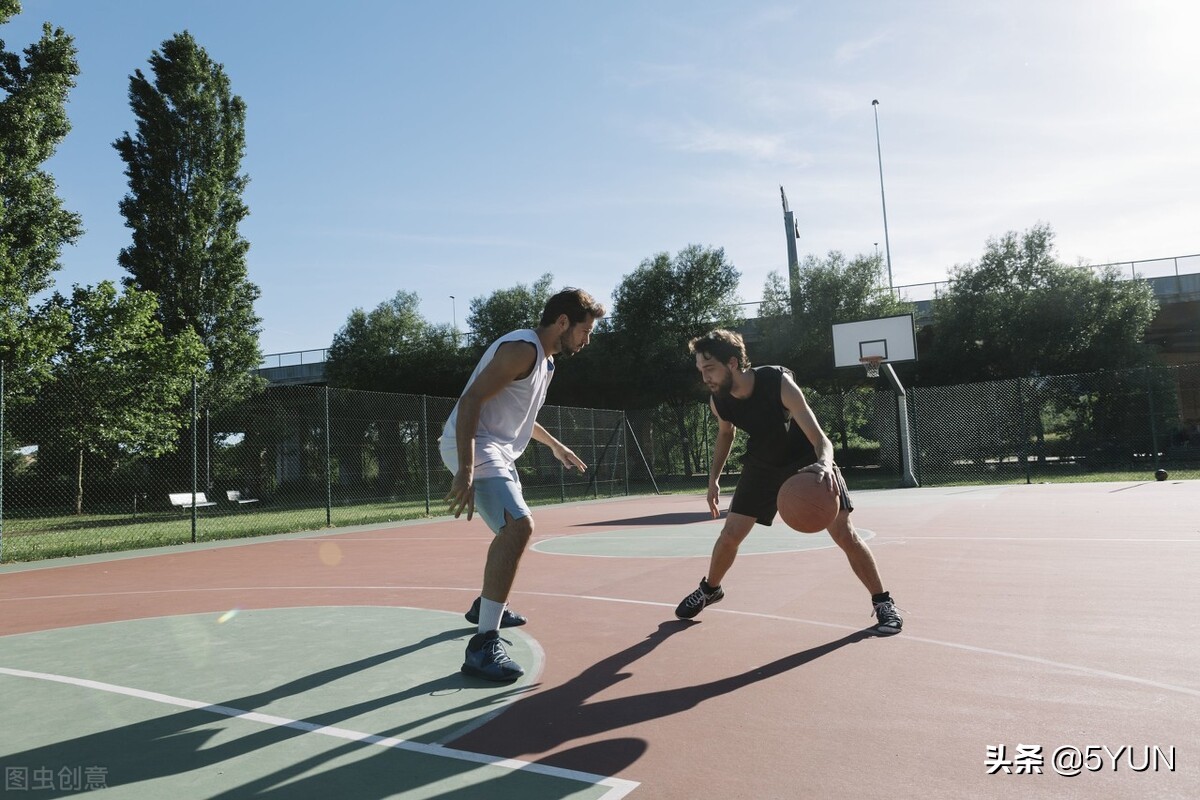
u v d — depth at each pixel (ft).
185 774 7.36
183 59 87.81
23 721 9.18
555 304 11.69
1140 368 76.43
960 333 91.40
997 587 16.03
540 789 6.77
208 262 88.69
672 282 99.96
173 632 14.67
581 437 69.05
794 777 6.87
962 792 6.44
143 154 88.07
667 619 14.11
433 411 76.38
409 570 23.73
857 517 34.88
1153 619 12.73
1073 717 8.21
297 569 25.20
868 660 10.69
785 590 16.55
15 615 18.01
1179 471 66.23
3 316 58.59
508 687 10.07
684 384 95.76
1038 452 75.66
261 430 79.36
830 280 94.84
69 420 62.80
